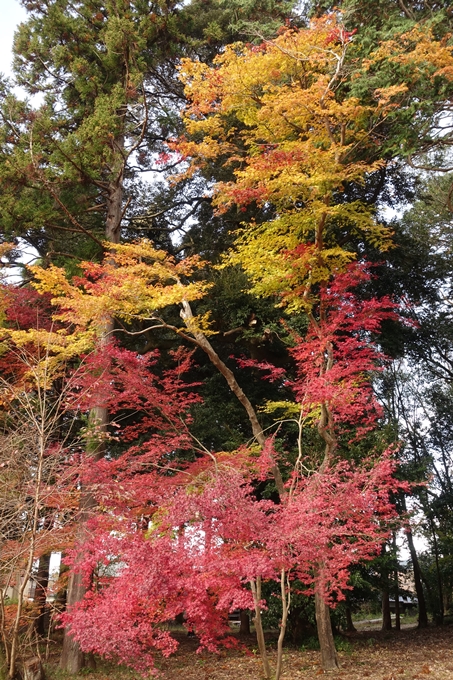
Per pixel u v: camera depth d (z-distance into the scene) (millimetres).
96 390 7793
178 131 15781
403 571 15180
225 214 15234
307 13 10633
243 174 7875
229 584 4992
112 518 5746
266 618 11156
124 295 7922
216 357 8797
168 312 14109
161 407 8672
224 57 8938
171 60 14773
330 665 8422
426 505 16797
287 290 8758
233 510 5105
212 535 5094
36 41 12477
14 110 11203
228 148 10531
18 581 6344
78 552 5922
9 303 9891
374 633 14617
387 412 14531
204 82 9031
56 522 5816
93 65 12781
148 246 9117
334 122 8695
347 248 13625
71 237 13945
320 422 8391
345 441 11594
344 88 10195
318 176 7449
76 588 8820
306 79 9461
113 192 12602
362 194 14727
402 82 8805
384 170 13844
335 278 8492
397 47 8805
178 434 8977
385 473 6434
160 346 13891
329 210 7875
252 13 11742
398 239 15234
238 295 12945
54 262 12125
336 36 8586
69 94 13133
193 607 4887
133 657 4918
